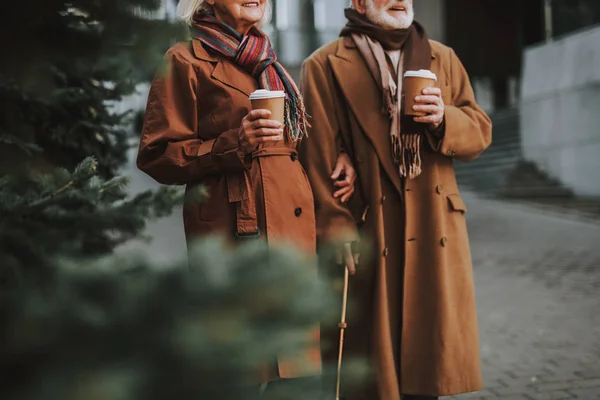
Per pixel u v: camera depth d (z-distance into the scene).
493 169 17.38
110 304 0.89
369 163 2.95
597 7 16.80
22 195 1.45
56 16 1.10
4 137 2.14
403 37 3.00
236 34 2.56
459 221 3.04
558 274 7.57
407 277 2.92
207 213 2.47
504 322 5.49
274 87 2.53
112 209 1.31
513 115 18.66
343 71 3.01
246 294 0.92
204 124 2.52
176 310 0.90
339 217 2.87
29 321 0.83
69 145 2.97
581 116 15.02
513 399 3.66
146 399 0.87
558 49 15.84
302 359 1.09
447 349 2.88
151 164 2.43
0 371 0.84
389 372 2.82
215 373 0.91
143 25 1.12
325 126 2.99
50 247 1.16
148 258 1.00
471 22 20.83
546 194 15.23
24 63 1.13
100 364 0.83
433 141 2.88
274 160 2.55
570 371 4.14
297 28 23.86
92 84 2.67
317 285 0.98
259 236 2.47
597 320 5.46
